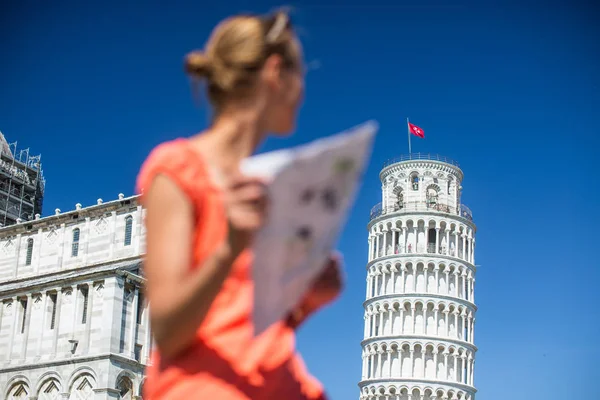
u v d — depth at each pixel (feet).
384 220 362.53
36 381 187.62
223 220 10.43
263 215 9.13
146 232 10.28
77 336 187.32
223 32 11.12
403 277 348.79
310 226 9.50
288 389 11.40
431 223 358.23
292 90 11.27
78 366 182.19
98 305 186.19
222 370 10.56
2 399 191.52
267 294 9.75
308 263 9.86
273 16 11.07
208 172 10.53
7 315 202.08
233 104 11.08
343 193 9.50
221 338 10.75
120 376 180.45
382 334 344.90
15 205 305.73
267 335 11.35
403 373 335.88
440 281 348.38
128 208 207.31
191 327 9.72
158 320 9.75
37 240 220.43
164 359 10.77
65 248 214.07
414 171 364.99
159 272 9.85
